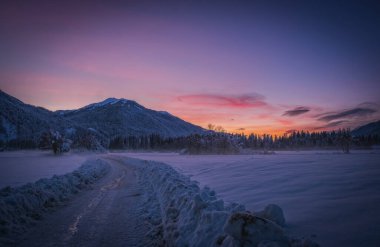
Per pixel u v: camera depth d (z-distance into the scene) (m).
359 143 101.88
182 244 4.59
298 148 122.31
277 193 8.06
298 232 4.25
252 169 16.88
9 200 7.44
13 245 5.29
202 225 4.70
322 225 4.52
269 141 126.50
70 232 6.05
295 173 12.75
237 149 78.44
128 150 145.88
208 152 78.50
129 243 5.32
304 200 6.65
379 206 5.38
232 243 3.62
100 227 6.40
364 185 8.04
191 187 8.60
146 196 10.45
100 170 23.75
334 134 120.06
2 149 122.31
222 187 10.40
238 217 3.70
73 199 10.20
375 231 4.02
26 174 19.67
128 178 17.81
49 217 7.43
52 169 24.78
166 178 11.87
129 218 7.20
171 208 6.53
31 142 147.50
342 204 5.82
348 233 4.04
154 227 6.25
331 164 17.77
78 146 106.38
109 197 10.53
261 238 3.48
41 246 5.23
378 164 16.44
